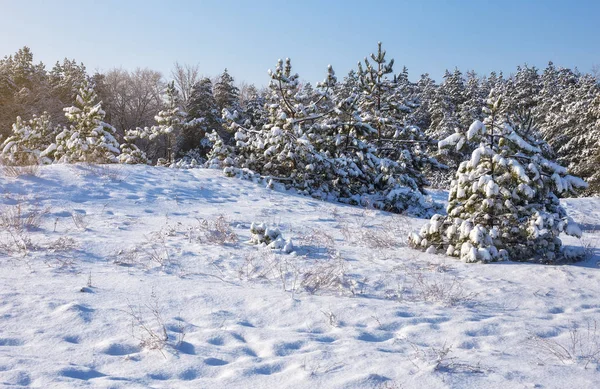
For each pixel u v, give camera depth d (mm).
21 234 8828
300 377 3883
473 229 9359
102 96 55000
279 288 6852
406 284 7551
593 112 37062
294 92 19672
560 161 37844
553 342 4957
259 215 13430
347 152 20469
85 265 7332
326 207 16047
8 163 14992
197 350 4445
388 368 4090
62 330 4695
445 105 53812
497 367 4180
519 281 7938
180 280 6898
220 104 51500
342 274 7594
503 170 9648
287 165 19234
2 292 5664
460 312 6125
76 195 13000
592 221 22953
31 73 53688
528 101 55531
